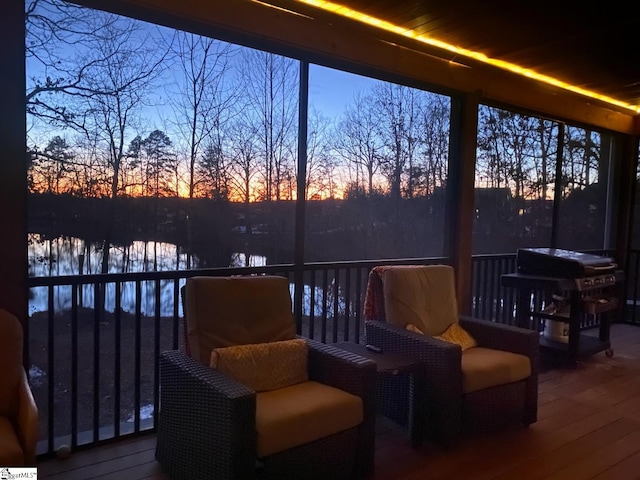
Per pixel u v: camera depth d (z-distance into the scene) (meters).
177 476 2.23
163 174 3.21
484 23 3.27
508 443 2.80
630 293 6.14
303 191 3.24
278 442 1.98
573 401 3.48
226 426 1.88
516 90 4.45
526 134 5.20
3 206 2.19
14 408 1.96
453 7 3.03
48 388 2.46
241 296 2.57
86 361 3.27
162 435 2.37
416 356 2.78
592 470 2.51
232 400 1.85
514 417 2.94
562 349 4.25
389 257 4.31
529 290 4.37
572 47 3.70
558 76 4.47
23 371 2.02
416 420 2.72
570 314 4.19
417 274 3.27
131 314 3.43
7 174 2.20
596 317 5.82
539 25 3.28
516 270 4.57
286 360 2.46
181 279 2.97
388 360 2.74
